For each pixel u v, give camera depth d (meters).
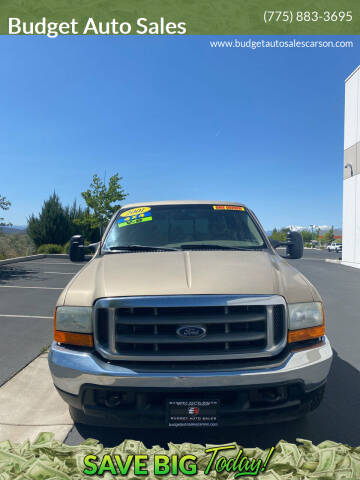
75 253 4.07
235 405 2.31
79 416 2.57
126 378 2.27
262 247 3.60
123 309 2.40
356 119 19.28
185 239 3.66
